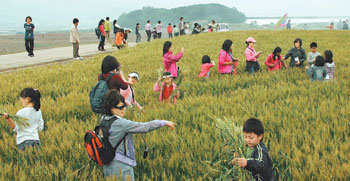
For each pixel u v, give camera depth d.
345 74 10.12
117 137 3.40
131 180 3.57
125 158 3.50
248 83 9.78
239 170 3.61
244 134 3.36
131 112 6.72
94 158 3.37
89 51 22.36
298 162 4.16
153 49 20.44
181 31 33.28
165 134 5.37
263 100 7.43
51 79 11.43
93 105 5.45
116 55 18.06
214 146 4.69
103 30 21.75
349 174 3.78
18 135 4.87
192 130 5.67
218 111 6.40
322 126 5.29
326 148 4.64
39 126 5.12
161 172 4.19
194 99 7.64
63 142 5.15
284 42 21.89
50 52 22.75
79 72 12.62
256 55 10.70
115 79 5.59
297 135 5.10
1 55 20.67
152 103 7.82
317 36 25.41
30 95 4.86
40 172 4.11
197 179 3.89
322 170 3.87
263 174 3.35
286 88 8.30
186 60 15.20
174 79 9.49
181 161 4.45
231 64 10.34
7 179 3.97
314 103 6.85
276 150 4.49
